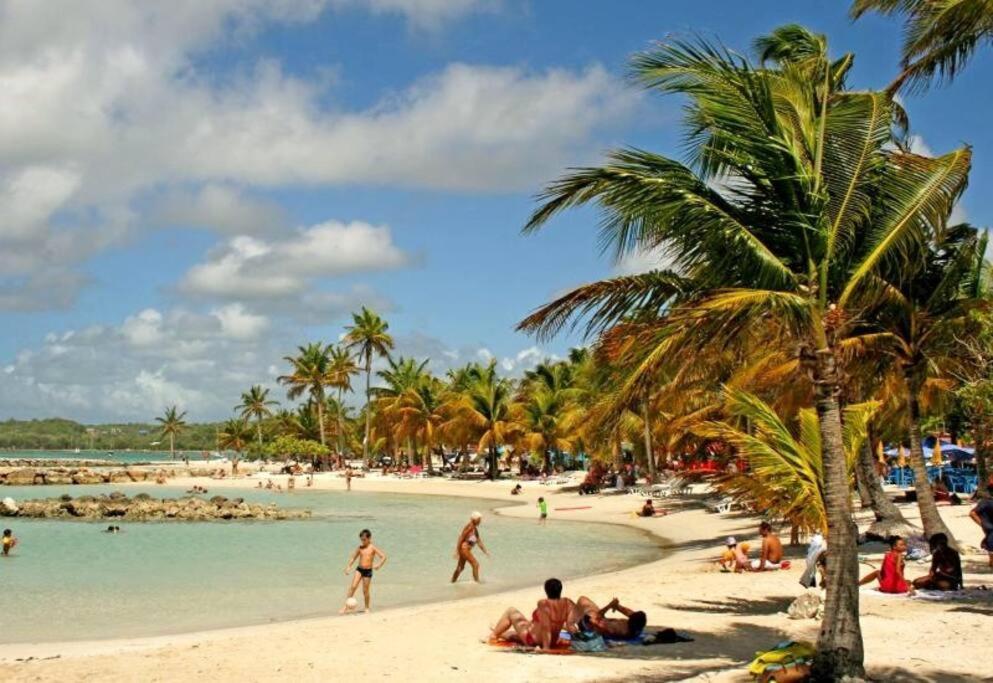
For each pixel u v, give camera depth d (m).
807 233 10.32
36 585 23.33
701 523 37.91
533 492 65.25
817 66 12.30
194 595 21.53
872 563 19.97
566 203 10.43
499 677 11.38
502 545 32.88
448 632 14.84
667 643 13.21
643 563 26.97
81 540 36.28
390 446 111.56
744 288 10.43
